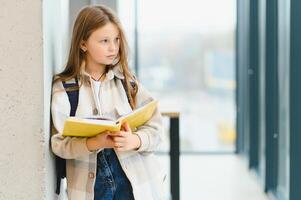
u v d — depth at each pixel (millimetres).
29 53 1447
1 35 1439
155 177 1661
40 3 1439
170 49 5621
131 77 1664
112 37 1569
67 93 1576
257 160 4910
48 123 1549
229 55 5734
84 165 1562
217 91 5844
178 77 5773
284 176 3635
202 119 5883
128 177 1585
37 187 1479
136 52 5438
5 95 1454
